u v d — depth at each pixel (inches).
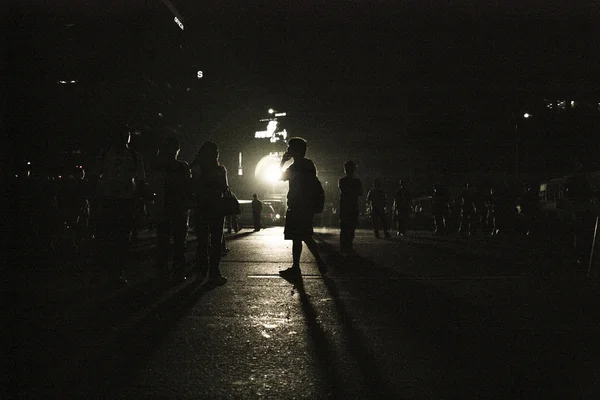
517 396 138.1
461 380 150.0
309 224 337.4
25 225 481.4
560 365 163.6
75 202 510.0
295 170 338.0
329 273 369.1
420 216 1157.7
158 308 244.8
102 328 206.8
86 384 145.6
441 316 230.4
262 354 173.9
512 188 837.8
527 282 325.1
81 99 1316.4
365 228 1232.8
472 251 539.8
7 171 563.8
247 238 805.9
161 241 321.7
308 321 220.2
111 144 299.3
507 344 186.7
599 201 395.5
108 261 301.1
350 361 167.0
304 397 136.5
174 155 321.7
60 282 317.4
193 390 141.3
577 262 428.5
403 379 150.5
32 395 137.4
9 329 204.5
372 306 251.8
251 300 265.6
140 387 143.4
